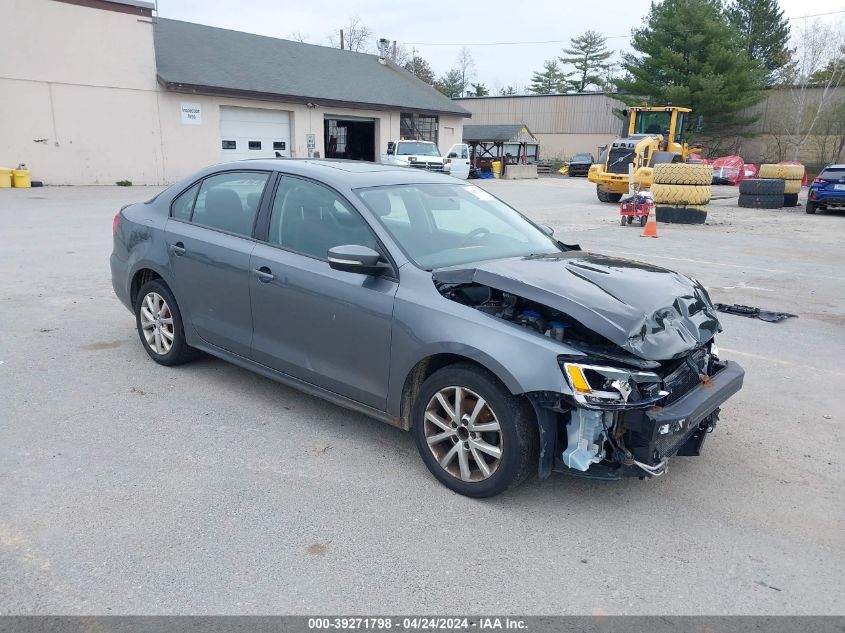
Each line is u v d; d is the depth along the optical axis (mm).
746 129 47156
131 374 5199
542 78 95312
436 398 3645
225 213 4805
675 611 2777
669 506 3586
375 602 2773
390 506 3490
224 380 5145
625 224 16016
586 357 3203
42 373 5148
